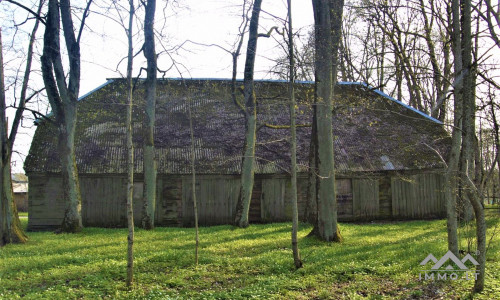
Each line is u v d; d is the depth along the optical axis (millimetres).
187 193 20891
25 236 15039
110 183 20359
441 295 8789
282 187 21672
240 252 12586
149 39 18141
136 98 22953
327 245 13633
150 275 10016
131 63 9508
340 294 8977
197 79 26203
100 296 8672
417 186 22531
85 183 20125
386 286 9445
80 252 12633
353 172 21656
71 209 17156
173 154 21234
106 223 20141
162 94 24719
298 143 22875
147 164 18688
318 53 13992
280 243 13914
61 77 16781
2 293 8805
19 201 45281
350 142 23188
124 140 21672
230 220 21016
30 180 19562
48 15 16562
